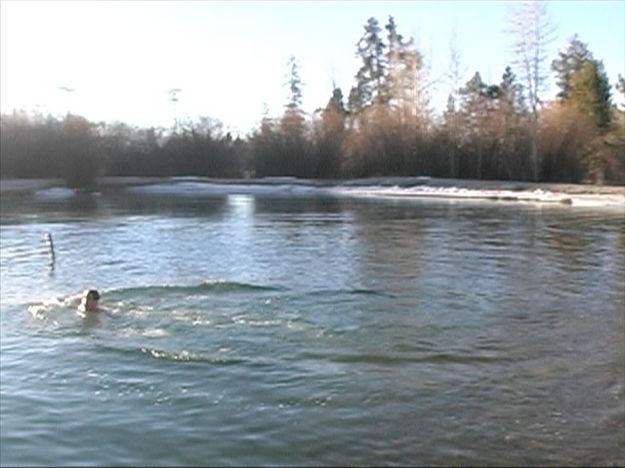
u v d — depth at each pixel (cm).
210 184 5438
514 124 5219
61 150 5544
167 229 2591
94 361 919
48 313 1195
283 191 4991
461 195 4338
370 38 7306
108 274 1606
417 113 5656
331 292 1361
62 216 3186
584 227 2564
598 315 1173
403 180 5138
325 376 859
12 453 655
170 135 6091
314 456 646
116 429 705
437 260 1781
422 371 879
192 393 800
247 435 690
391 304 1255
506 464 628
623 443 670
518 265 1692
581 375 863
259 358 930
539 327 1095
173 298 1307
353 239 2244
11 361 923
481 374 868
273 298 1305
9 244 2170
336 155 5762
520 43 5122
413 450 657
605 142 4959
